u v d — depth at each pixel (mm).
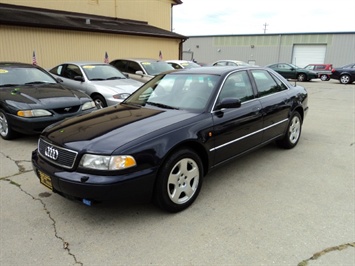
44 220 3066
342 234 2807
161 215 3160
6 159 4793
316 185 3867
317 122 7727
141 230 2896
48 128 3523
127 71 10688
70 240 2748
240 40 38062
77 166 2846
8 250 2602
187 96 3893
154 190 3020
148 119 3389
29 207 3311
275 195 3596
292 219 3068
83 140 2973
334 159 4832
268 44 36500
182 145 3213
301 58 35125
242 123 3893
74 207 3318
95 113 3822
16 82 6500
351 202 3418
